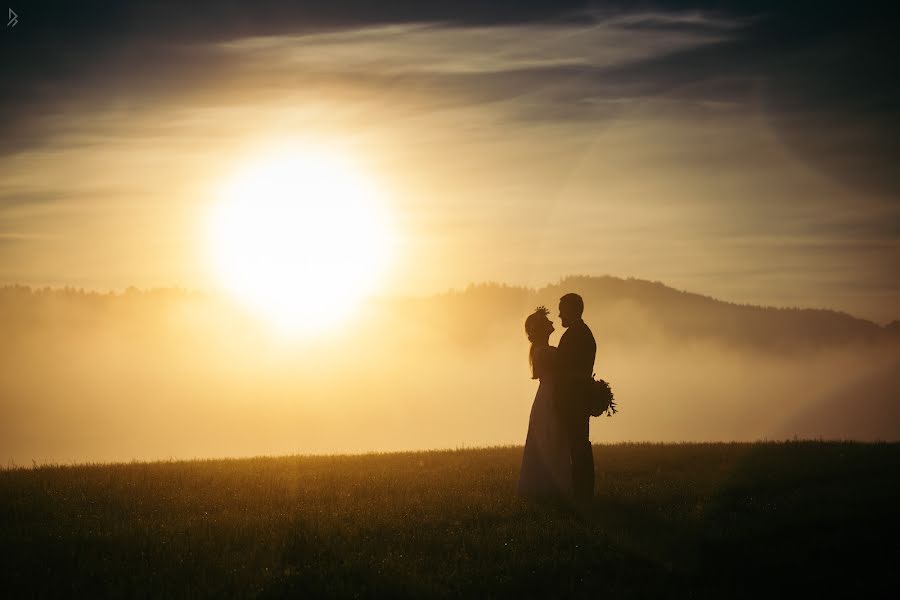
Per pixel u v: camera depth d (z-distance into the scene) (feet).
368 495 46.70
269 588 28.50
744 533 35.73
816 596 28.09
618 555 32.73
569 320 43.68
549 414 44.42
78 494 46.80
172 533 36.19
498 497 44.65
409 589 28.45
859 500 41.55
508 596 28.37
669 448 68.44
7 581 29.32
